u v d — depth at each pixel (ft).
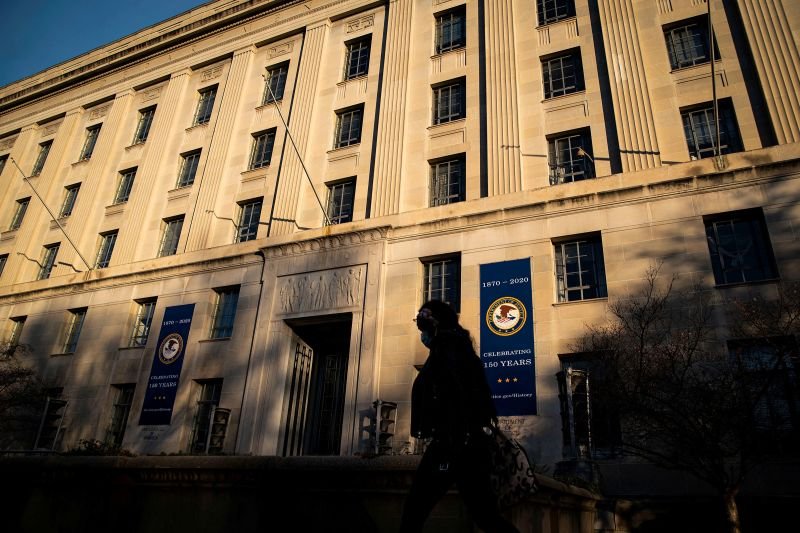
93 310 72.84
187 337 63.77
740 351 35.19
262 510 14.96
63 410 67.31
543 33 62.39
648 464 38.93
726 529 29.45
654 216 46.14
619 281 45.27
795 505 30.55
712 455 30.60
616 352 36.52
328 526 14.11
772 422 31.73
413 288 53.78
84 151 95.50
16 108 109.40
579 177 54.60
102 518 16.47
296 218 66.74
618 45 56.80
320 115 73.00
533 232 50.37
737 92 50.70
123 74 97.04
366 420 50.14
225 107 81.20
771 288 40.14
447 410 9.93
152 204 80.12
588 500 26.76
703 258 43.09
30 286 79.87
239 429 55.52
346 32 77.77
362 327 54.03
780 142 46.57
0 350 71.67
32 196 94.63
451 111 64.69
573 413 37.42
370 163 65.87
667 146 51.01
